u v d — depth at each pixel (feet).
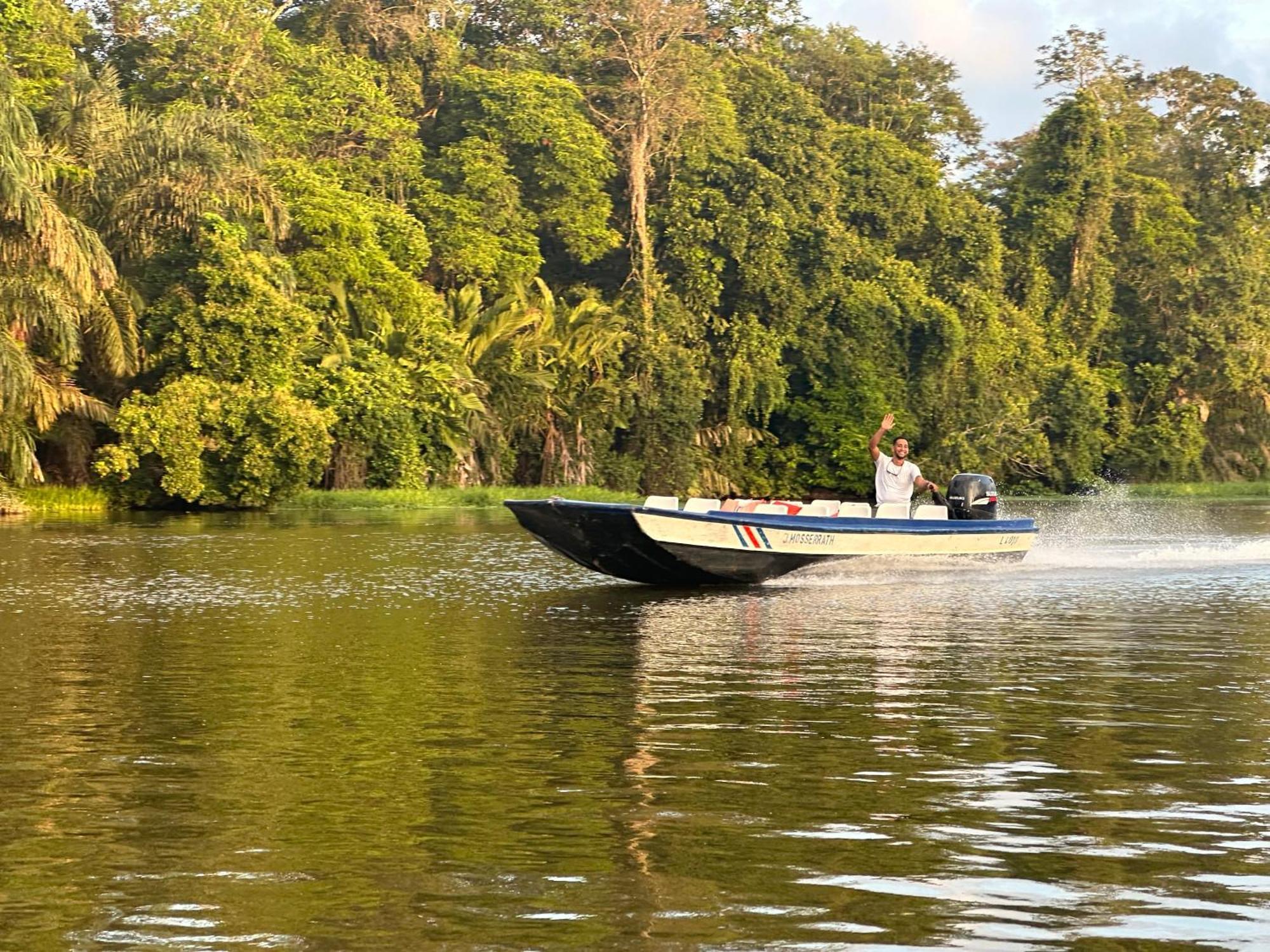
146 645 52.54
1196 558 93.45
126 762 33.58
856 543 76.07
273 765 33.24
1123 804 29.73
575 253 235.81
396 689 43.11
